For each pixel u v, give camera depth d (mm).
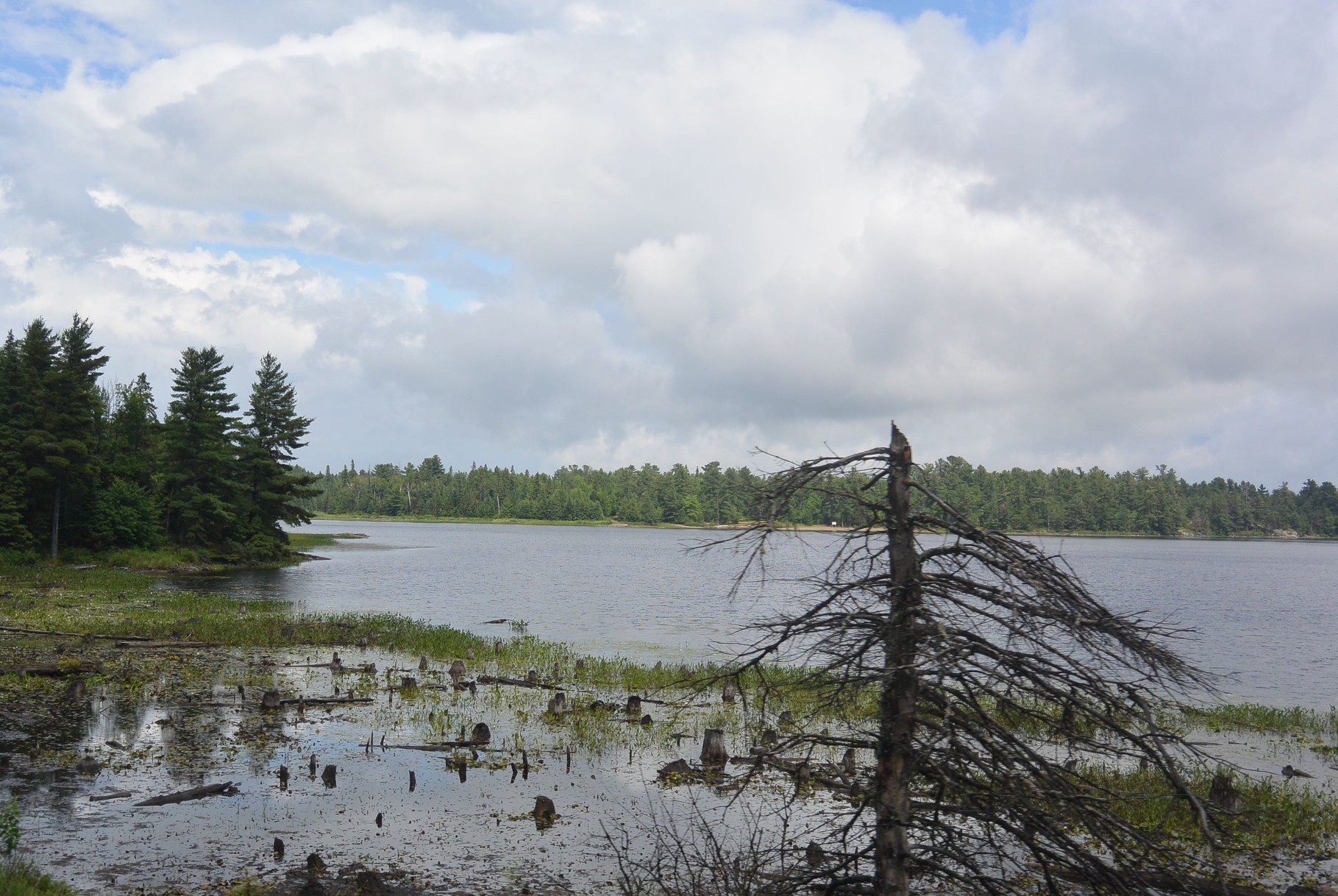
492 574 74688
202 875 10227
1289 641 38594
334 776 13680
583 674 23797
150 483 72438
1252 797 13227
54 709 17672
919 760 5965
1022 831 6117
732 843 11375
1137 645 5543
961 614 6113
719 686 21234
